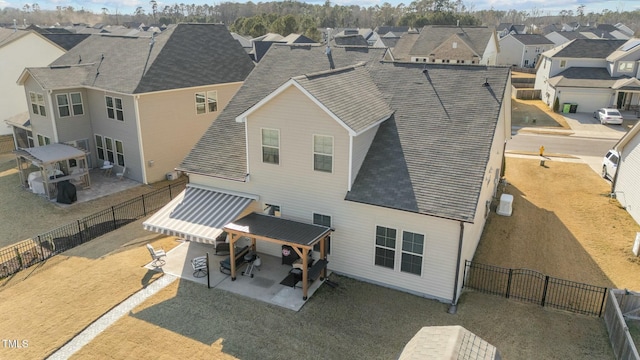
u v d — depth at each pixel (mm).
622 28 164250
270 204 24875
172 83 38094
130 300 21188
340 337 18484
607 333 18562
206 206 24672
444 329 14836
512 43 113312
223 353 17672
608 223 29406
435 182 21125
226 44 44938
